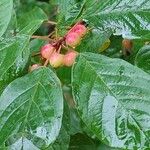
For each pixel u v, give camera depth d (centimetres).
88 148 46
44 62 38
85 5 38
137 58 39
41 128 34
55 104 34
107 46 41
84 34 38
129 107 33
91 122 33
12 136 34
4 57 37
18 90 35
